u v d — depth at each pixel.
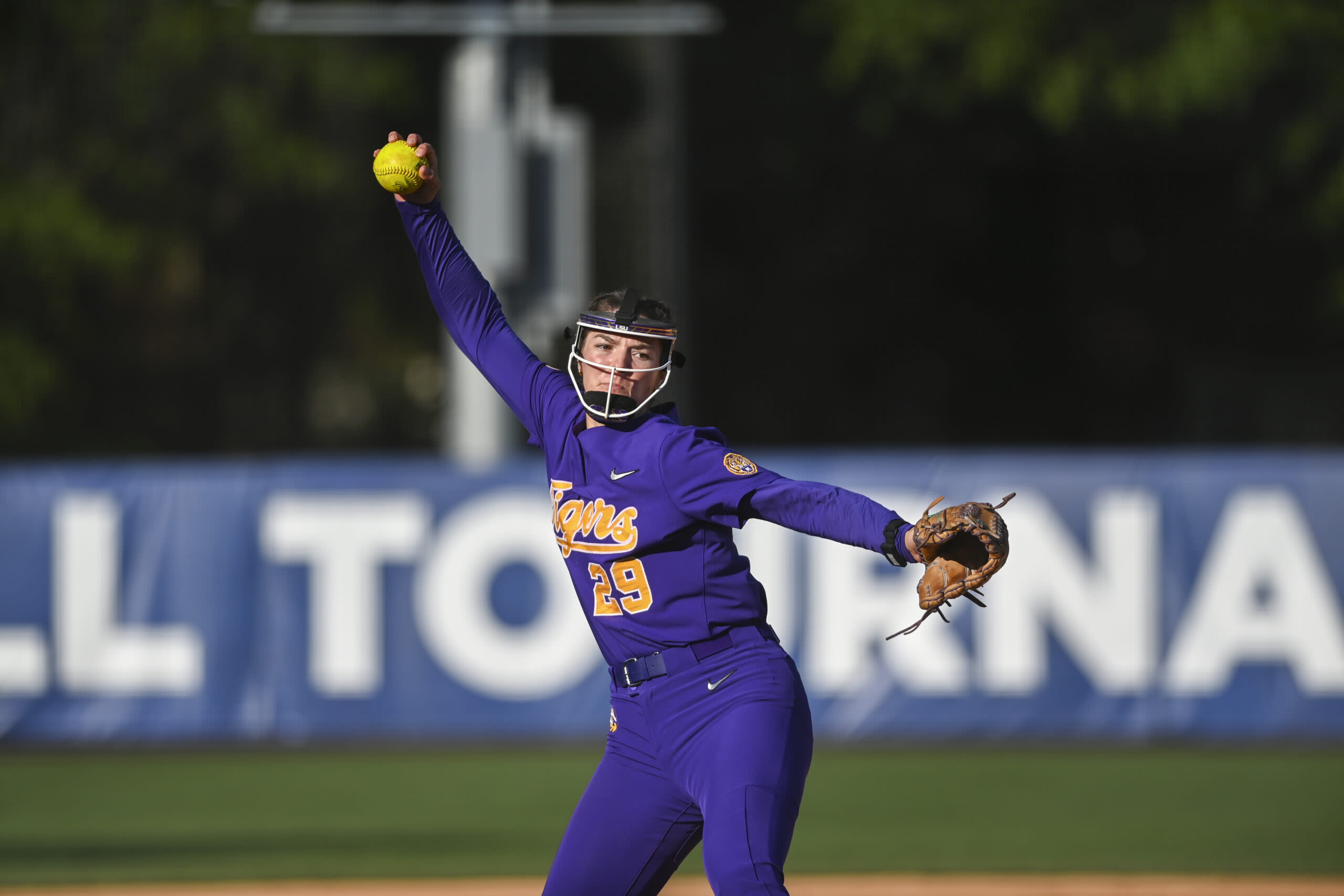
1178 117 78.56
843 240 89.69
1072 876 26.20
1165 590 38.47
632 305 14.02
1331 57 77.38
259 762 38.22
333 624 39.38
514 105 48.22
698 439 13.73
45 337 83.69
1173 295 90.12
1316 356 89.06
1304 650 38.19
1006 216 89.62
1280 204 85.81
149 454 88.50
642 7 66.25
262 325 89.62
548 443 14.55
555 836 29.94
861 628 38.69
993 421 93.25
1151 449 91.88
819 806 32.59
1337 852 28.23
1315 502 38.19
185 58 82.06
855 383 92.44
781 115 85.94
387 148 14.98
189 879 26.39
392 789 34.84
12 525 39.53
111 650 39.56
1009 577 38.66
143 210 83.94
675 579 13.77
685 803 14.15
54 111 82.31
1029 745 38.56
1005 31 77.00
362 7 72.62
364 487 39.44
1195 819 31.14
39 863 27.83
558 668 39.19
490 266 44.00
